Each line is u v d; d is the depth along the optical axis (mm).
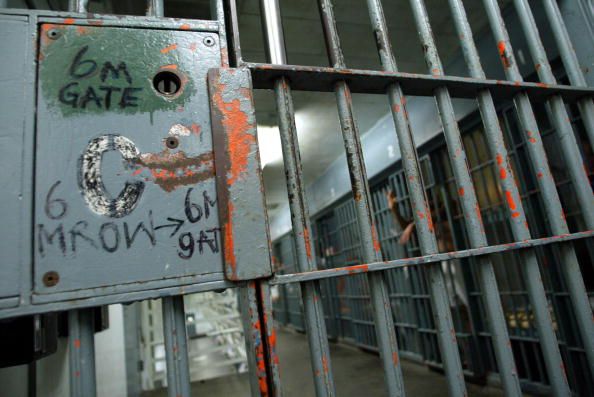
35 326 891
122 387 3232
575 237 1110
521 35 2273
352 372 3850
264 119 3707
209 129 811
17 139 698
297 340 6652
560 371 1009
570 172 1246
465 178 1056
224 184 775
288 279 791
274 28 1007
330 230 6027
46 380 1508
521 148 2453
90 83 762
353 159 956
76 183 707
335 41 1033
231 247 747
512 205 1095
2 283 637
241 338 4941
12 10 755
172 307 720
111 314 2939
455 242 3059
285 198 7219
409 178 1012
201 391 3809
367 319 4676
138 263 701
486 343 2895
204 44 863
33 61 743
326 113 3709
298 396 3264
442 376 3215
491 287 1009
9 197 672
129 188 731
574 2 1625
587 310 1107
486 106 1155
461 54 2775
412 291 3697
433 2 2188
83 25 788
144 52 812
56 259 667
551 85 1251
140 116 772
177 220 741
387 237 4121
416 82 1073
